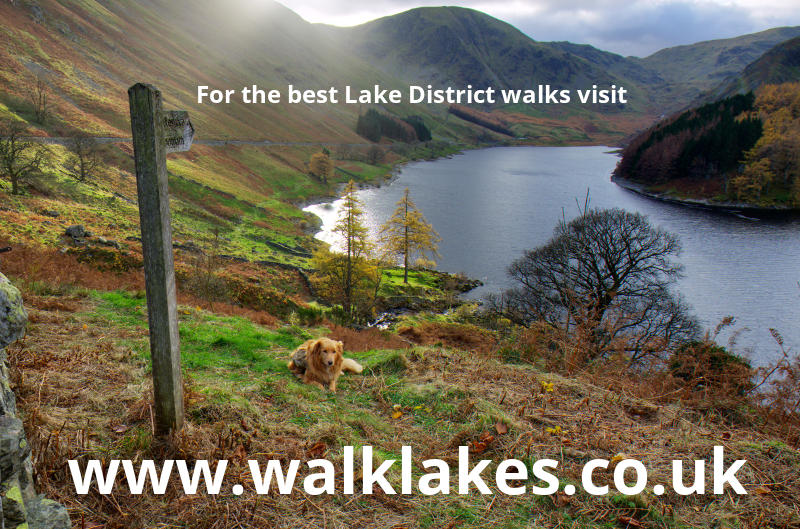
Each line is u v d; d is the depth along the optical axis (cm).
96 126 9538
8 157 4897
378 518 427
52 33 13650
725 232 7425
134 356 755
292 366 820
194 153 10838
